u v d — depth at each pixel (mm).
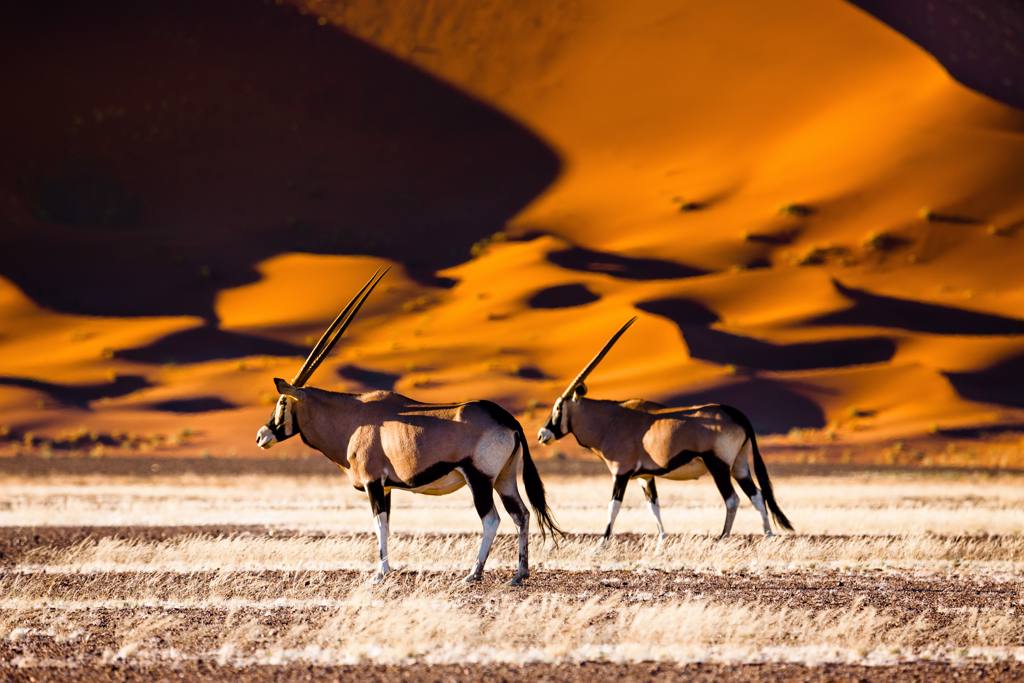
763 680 31344
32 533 74562
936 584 50719
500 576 52250
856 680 31344
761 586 49594
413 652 34719
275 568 54969
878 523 76875
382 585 47344
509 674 32062
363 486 50719
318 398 50906
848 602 44781
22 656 34812
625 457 65438
